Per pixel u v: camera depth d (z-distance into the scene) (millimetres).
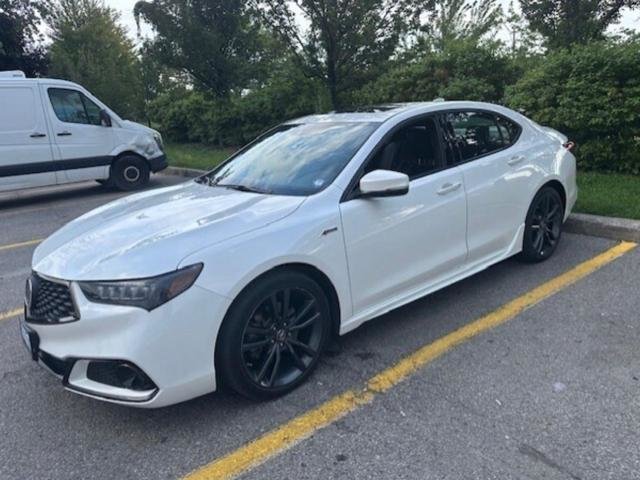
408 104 4223
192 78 14586
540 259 4832
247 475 2473
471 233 4043
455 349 3475
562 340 3500
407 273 3615
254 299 2828
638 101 6750
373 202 3365
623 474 2320
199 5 12984
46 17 23297
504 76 9789
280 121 13352
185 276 2617
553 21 9242
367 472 2436
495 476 2354
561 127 7621
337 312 3277
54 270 2811
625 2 8820
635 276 4426
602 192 6355
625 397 2855
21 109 9125
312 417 2855
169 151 15398
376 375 3221
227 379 2832
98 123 10000
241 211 3113
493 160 4234
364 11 9508
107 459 2625
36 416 2996
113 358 2559
